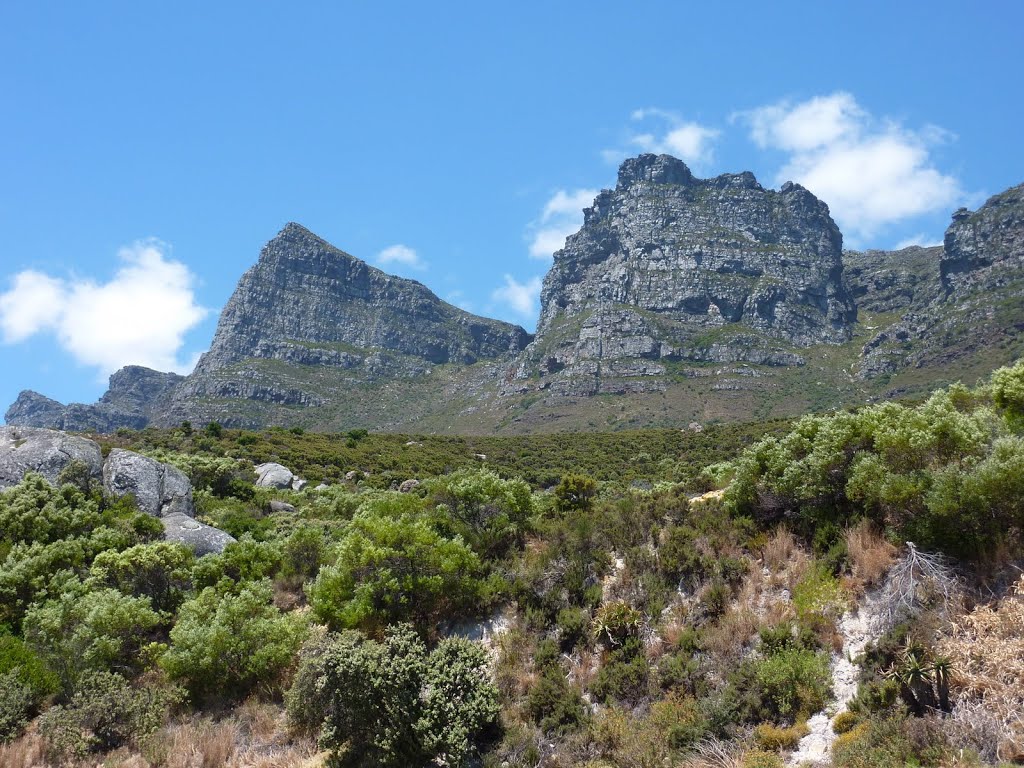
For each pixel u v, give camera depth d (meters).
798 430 18.45
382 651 14.52
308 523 33.19
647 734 13.15
